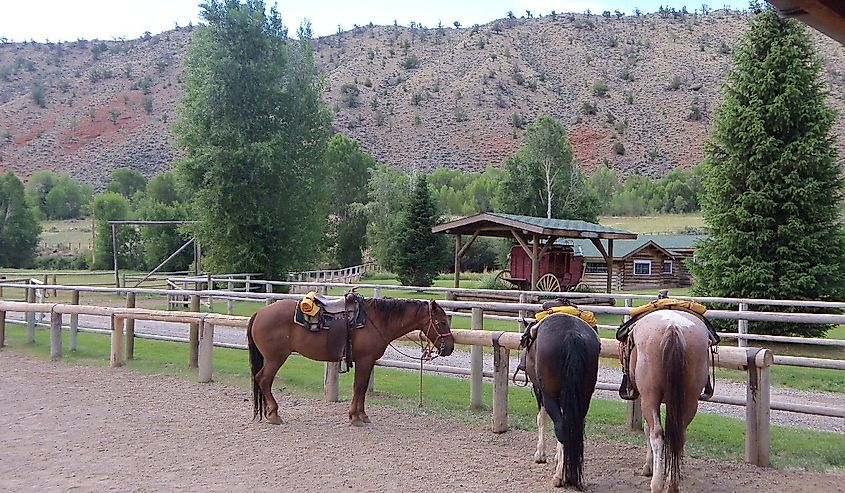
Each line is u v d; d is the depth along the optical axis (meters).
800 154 17.25
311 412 9.00
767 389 6.70
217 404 9.35
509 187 47.31
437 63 152.75
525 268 24.72
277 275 36.47
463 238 49.31
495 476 6.32
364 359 8.27
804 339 11.30
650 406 5.36
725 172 18.08
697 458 6.98
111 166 116.62
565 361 5.58
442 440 7.63
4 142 128.00
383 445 7.40
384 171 53.38
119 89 151.25
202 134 35.50
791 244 17.08
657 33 156.50
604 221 78.94
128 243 53.50
